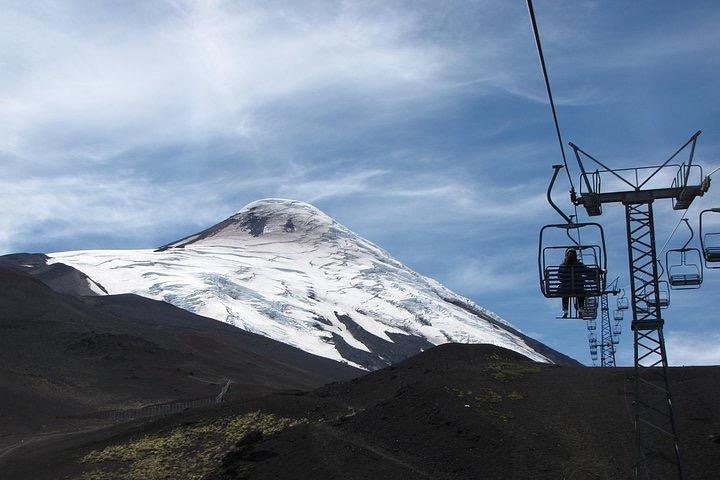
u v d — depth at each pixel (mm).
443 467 50688
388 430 57000
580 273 29297
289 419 65812
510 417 56062
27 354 115688
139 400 102938
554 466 48688
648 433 51688
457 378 63406
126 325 148625
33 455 70062
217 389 109250
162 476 58500
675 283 33312
